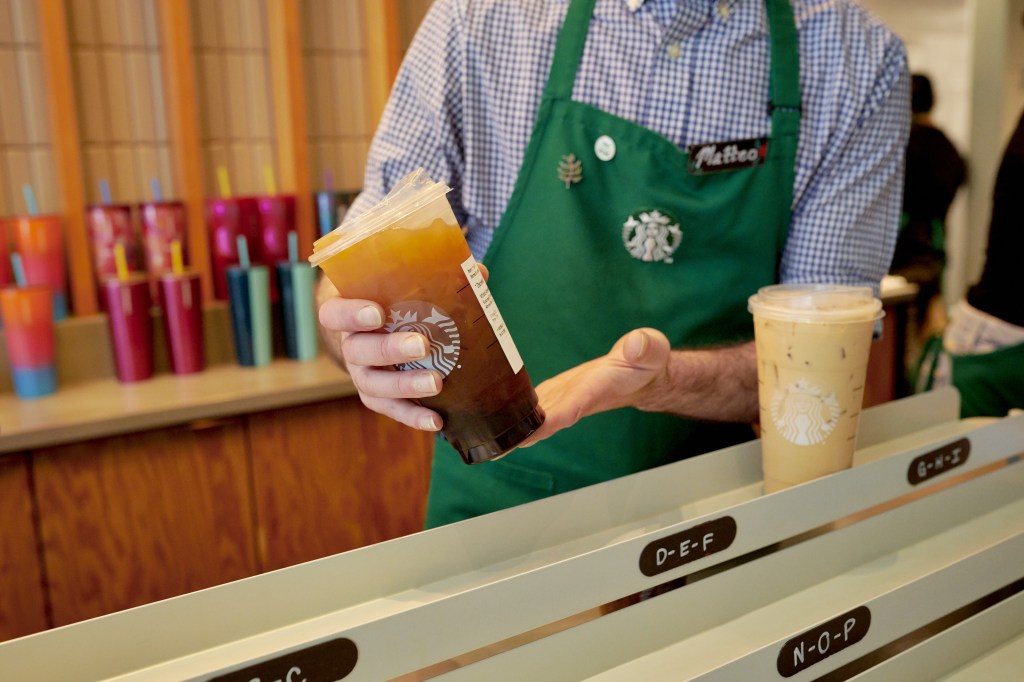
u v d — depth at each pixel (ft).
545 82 3.47
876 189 3.63
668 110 3.44
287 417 6.84
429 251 1.94
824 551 2.27
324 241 2.02
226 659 1.63
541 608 1.78
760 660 1.87
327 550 7.22
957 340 8.04
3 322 6.48
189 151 7.27
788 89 3.44
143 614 1.61
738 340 3.64
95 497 6.11
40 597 6.00
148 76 7.57
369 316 1.95
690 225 3.44
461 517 3.70
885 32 3.62
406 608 1.80
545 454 3.53
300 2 8.15
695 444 3.62
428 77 3.51
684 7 3.32
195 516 6.53
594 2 3.41
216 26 7.82
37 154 7.22
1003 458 2.77
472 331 2.03
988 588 2.37
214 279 7.57
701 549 2.01
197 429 6.44
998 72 9.05
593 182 3.43
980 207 9.48
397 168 3.59
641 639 1.94
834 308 2.35
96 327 6.96
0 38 6.94
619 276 3.47
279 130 7.84
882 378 9.82
